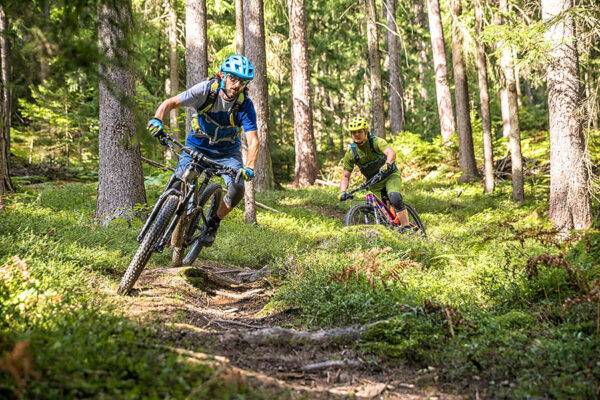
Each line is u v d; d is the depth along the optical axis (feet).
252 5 44.57
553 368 9.12
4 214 22.79
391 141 82.38
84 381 7.35
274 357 10.41
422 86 103.19
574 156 24.07
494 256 17.34
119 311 12.10
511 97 42.27
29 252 15.81
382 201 26.05
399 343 11.00
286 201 45.32
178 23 64.28
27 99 65.16
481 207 42.34
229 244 23.77
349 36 91.09
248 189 31.19
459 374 9.53
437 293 14.15
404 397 8.89
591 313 11.01
